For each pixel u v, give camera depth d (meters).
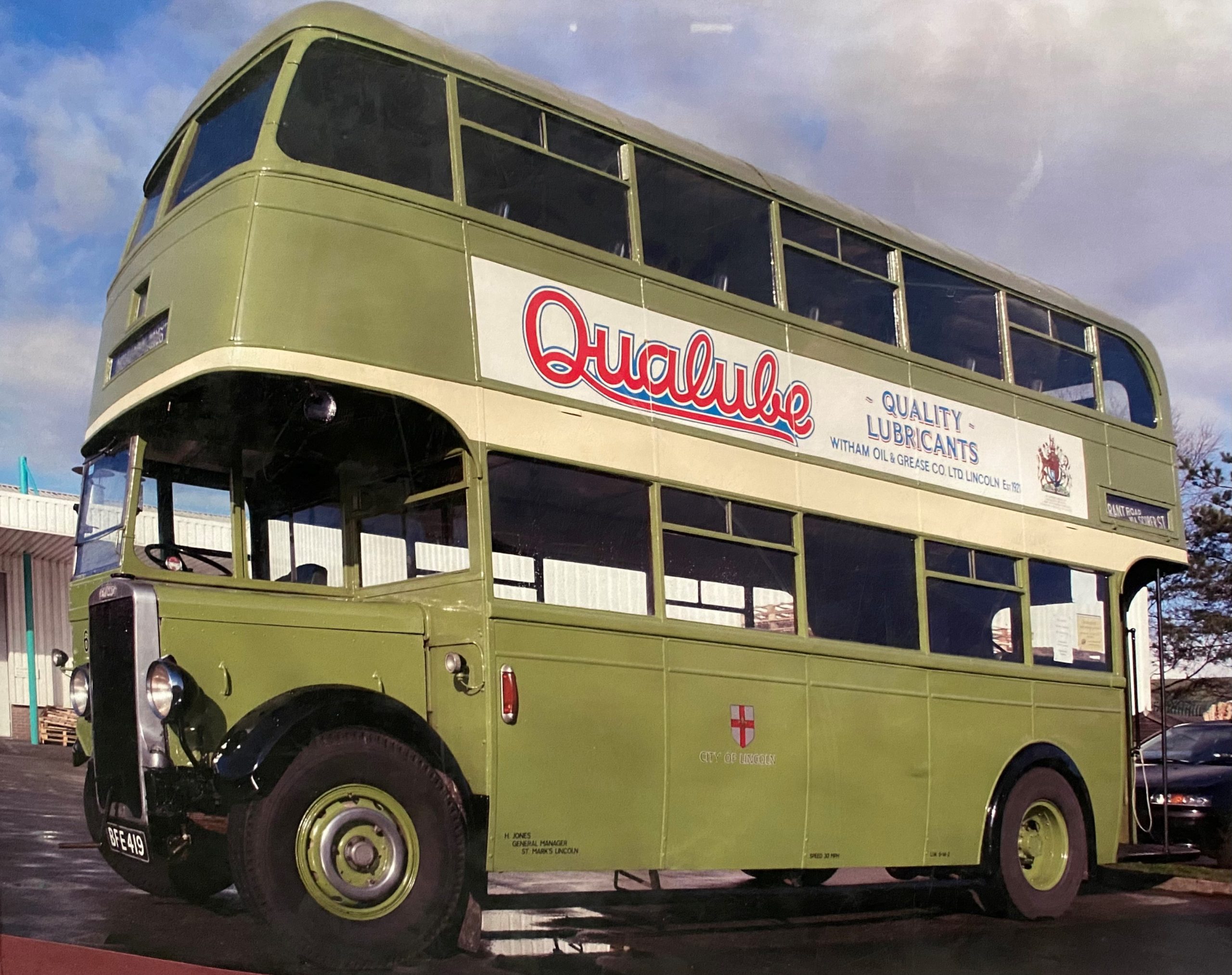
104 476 6.75
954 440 9.17
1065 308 10.53
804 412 8.05
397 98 6.27
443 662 6.30
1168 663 20.09
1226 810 11.17
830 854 7.73
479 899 5.93
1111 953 7.66
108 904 6.46
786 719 7.56
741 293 7.83
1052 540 9.84
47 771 12.32
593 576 6.66
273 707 5.42
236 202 5.74
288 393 5.95
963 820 8.68
